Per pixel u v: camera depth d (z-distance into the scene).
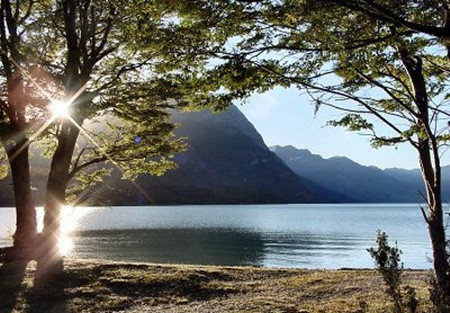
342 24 7.45
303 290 16.11
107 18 17.39
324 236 83.06
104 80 19.17
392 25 6.96
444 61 9.80
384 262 6.54
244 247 62.31
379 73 9.18
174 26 8.34
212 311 13.39
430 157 9.81
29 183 20.70
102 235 76.62
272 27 7.46
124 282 16.45
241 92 8.00
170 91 17.17
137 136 19.89
